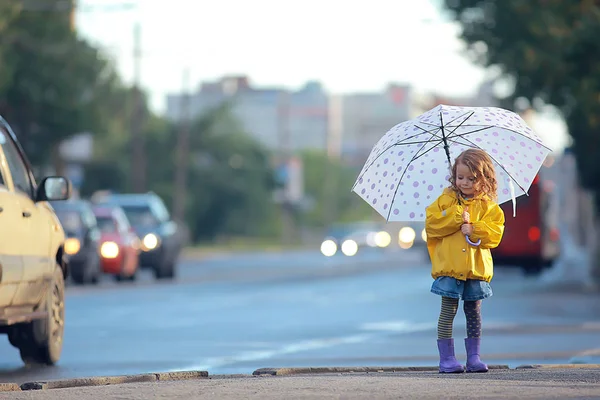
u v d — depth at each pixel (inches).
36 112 4635.8
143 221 3353.8
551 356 1277.1
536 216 3590.1
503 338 1513.3
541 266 3735.2
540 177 3597.4
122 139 7578.7
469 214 864.3
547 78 3287.4
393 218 903.7
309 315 1957.4
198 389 744.3
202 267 4483.3
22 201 1093.1
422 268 4301.2
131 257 3137.3
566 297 2466.8
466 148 903.7
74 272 2810.0
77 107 4667.8
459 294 876.6
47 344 1163.9
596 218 4557.1
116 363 1213.1
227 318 1884.8
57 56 4557.1
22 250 1073.5
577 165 4288.9
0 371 1129.4
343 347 1403.8
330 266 4586.6
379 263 4958.2
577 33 2839.6
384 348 1389.0
